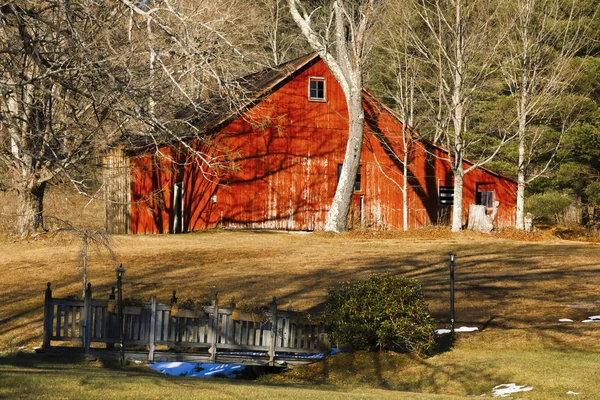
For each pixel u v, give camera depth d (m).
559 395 12.80
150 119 15.30
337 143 40.91
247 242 34.47
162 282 25.14
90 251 30.75
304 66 40.25
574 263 28.45
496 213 42.44
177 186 39.91
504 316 20.11
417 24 49.19
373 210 42.28
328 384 15.23
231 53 18.89
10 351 18.02
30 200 32.78
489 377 14.38
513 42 45.78
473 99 47.94
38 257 29.70
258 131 39.06
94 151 18.16
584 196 54.41
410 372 15.38
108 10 15.64
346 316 16.70
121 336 16.61
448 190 43.72
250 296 23.00
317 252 31.70
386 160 42.62
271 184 39.38
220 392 12.19
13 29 16.09
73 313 16.92
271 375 16.39
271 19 62.06
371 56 52.53
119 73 15.42
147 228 40.19
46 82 16.12
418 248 33.34
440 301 22.06
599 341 16.64
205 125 36.03
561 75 44.97
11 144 23.34
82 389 11.73
